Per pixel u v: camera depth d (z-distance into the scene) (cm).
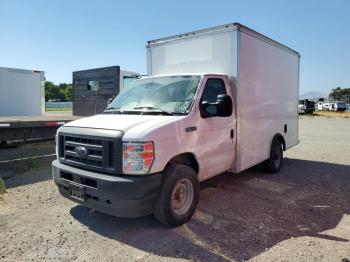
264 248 397
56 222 472
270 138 746
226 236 429
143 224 467
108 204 407
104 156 417
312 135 1698
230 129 573
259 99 674
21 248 394
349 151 1143
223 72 591
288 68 842
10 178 704
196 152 489
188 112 482
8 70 1385
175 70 658
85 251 388
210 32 604
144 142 402
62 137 480
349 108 6619
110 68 1524
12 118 977
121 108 542
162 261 366
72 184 443
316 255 378
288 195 608
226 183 687
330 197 599
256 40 646
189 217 473
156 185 414
